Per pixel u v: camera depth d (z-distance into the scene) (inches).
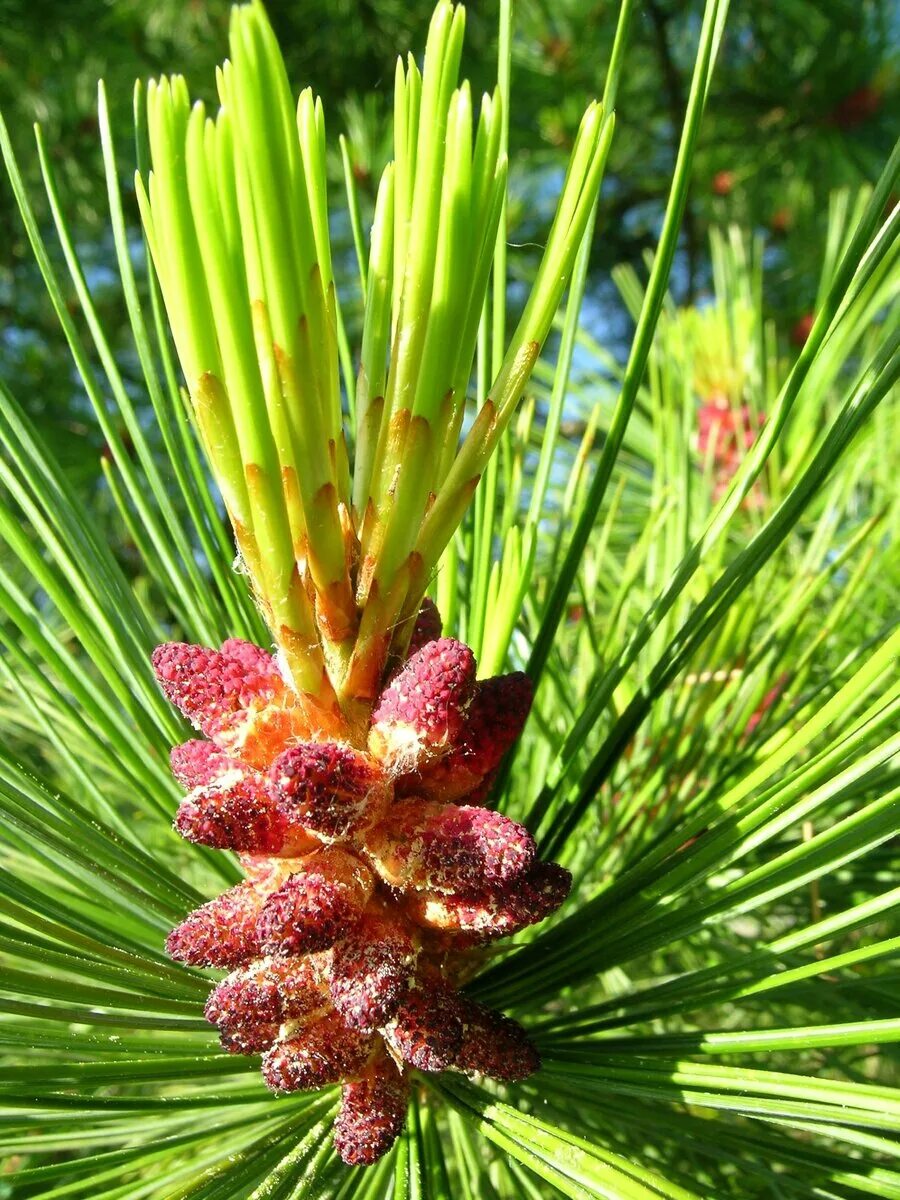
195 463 5.0
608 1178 3.2
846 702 3.6
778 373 11.7
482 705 4.1
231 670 4.1
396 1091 4.1
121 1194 3.9
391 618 4.0
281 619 3.8
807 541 10.0
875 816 3.4
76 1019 3.8
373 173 17.2
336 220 19.1
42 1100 3.5
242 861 4.4
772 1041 3.5
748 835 3.8
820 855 3.7
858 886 7.1
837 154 19.0
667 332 11.5
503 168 3.7
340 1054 4.0
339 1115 4.1
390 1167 4.4
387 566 3.9
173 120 3.0
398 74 3.7
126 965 4.1
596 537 10.0
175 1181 4.9
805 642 7.7
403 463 3.7
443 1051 3.8
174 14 18.4
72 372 17.0
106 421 4.8
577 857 6.9
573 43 20.1
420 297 3.6
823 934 3.6
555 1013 8.0
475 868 3.7
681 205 3.9
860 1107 3.2
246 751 4.1
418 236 3.5
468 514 5.4
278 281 3.3
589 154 3.6
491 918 3.9
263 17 2.9
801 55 20.0
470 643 5.0
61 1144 4.8
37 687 7.0
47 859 4.8
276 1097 4.5
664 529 7.8
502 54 3.7
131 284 4.7
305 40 18.5
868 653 5.7
